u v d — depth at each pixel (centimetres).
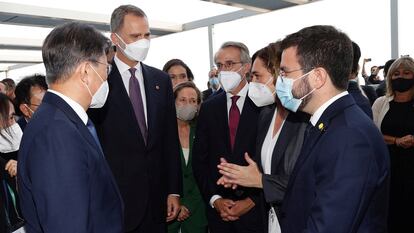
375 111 282
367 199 96
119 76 188
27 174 99
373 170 96
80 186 95
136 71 198
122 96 185
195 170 222
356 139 96
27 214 103
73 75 107
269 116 171
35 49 820
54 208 92
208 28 692
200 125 223
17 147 191
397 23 489
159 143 198
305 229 101
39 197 93
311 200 106
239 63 206
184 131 253
